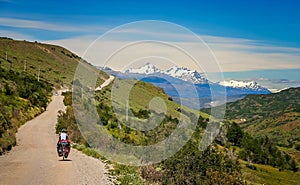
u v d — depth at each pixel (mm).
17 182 14883
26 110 54125
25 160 21625
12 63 129250
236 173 18219
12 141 28219
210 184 16938
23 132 38875
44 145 30375
